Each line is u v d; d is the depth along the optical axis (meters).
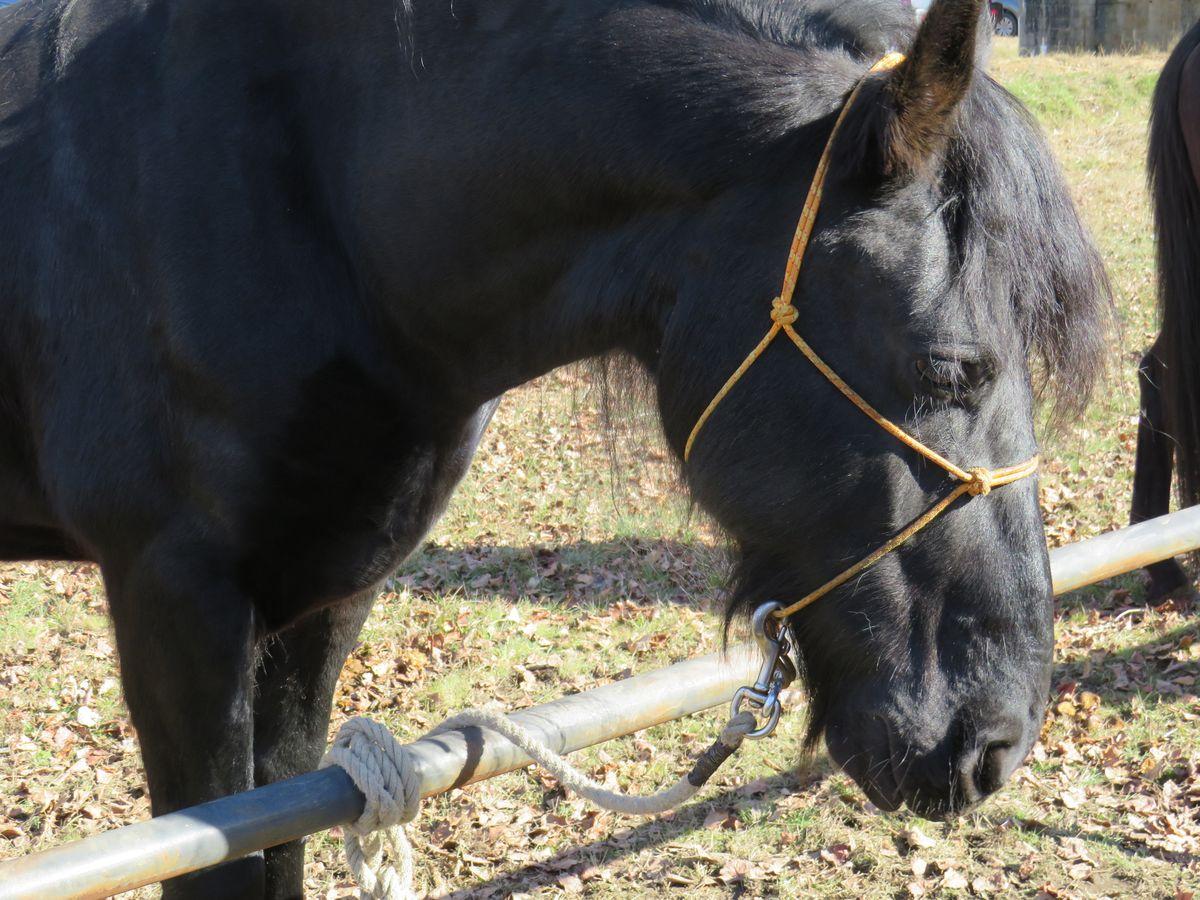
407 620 4.40
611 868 2.99
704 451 1.56
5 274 1.91
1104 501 5.27
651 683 1.75
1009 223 1.42
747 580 1.58
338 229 1.88
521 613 4.50
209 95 1.83
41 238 1.88
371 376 1.86
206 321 1.76
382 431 1.88
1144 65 16.52
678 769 3.44
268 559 1.85
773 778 3.36
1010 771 1.52
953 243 1.41
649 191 1.60
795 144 1.49
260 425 1.78
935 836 3.09
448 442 1.98
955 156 1.42
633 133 1.59
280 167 1.84
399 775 1.47
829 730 1.57
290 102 1.87
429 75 1.77
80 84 1.90
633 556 4.92
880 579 1.47
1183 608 4.23
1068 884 2.88
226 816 1.39
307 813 1.44
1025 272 1.42
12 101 1.95
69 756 3.53
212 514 1.81
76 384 1.86
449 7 1.77
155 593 1.83
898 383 1.42
